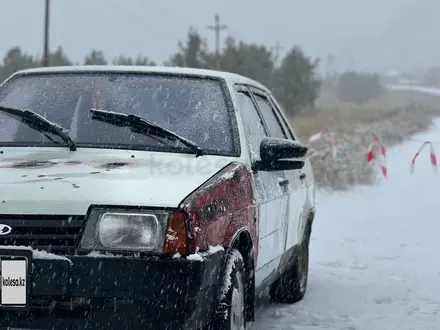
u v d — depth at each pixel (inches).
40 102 298.0
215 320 235.1
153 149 268.7
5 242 214.2
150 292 210.4
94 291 209.8
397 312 384.5
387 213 802.2
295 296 398.6
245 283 266.8
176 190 224.2
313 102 2405.3
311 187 409.7
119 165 247.1
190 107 290.2
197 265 212.7
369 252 564.7
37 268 208.8
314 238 630.5
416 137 1924.2
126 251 211.6
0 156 263.9
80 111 289.7
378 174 1179.3
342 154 1107.3
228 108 291.3
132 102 292.0
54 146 271.0
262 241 289.7
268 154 283.9
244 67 2138.3
